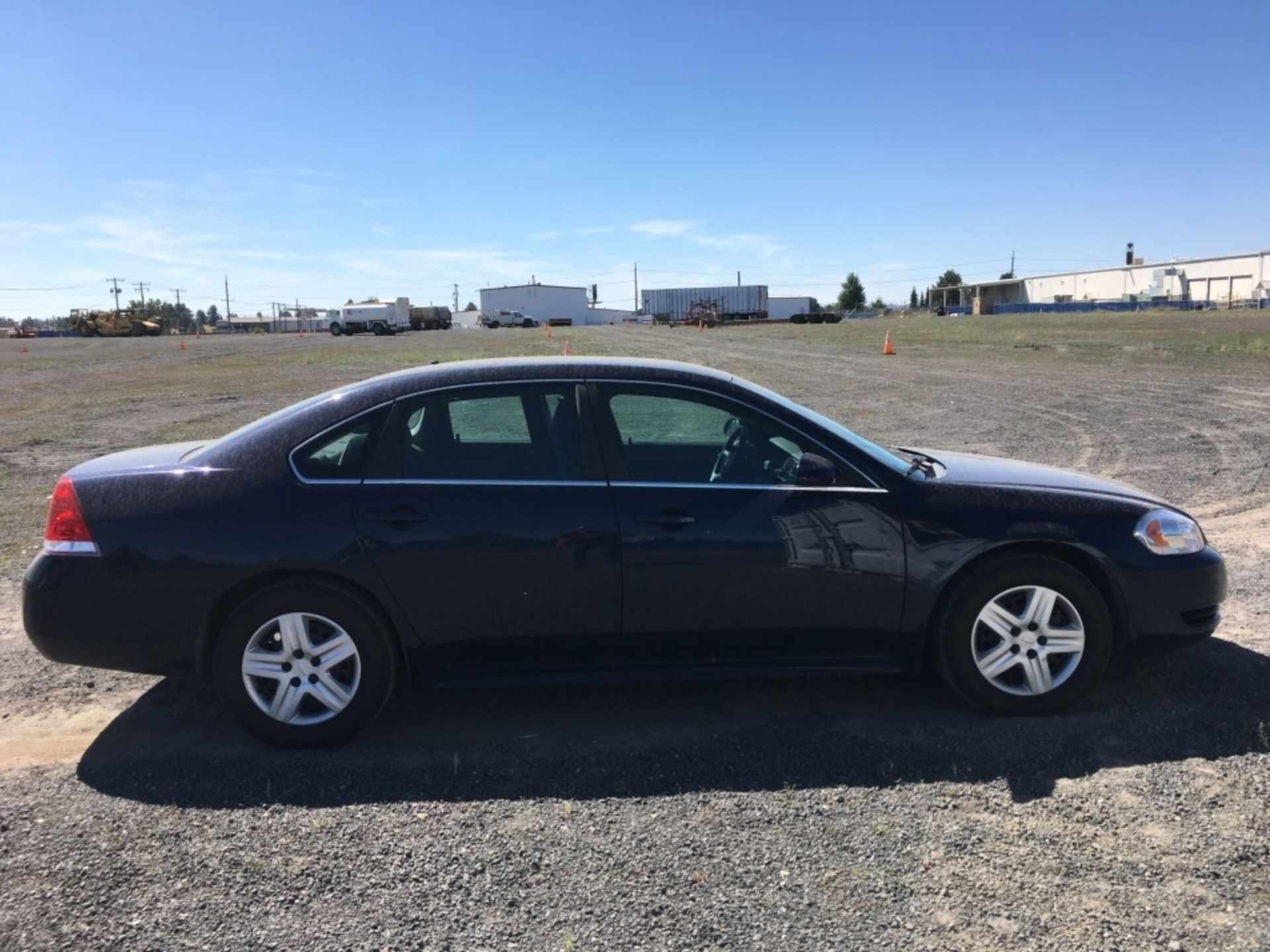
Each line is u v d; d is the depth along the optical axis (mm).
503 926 2717
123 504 3812
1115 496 4145
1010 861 2984
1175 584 4012
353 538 3764
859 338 41188
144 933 2703
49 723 4188
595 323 121625
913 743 3828
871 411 14523
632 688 4480
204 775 3672
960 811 3293
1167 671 4508
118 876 2984
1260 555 6500
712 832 3191
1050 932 2641
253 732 3865
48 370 29594
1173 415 13664
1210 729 3887
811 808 3336
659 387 4082
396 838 3186
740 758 3732
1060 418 13414
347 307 80375
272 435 3965
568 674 3955
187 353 41188
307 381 22938
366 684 3850
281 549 3746
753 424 4090
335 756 3820
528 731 4039
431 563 3785
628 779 3584
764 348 33906
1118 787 3434
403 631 3844
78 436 13516
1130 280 91312
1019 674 4039
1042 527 3941
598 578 3834
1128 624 4039
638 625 3898
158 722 4195
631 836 3172
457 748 3883
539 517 3826
